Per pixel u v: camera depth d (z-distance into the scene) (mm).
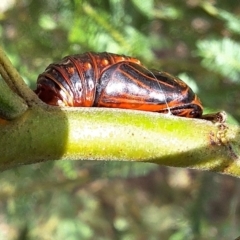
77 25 129
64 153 61
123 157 63
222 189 213
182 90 71
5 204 204
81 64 68
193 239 170
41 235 209
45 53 153
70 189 186
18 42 153
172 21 164
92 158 62
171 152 64
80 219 229
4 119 59
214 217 213
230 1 161
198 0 155
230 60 132
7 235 211
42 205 200
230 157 66
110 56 71
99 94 68
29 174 168
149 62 141
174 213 238
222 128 66
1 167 60
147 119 64
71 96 67
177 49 199
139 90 69
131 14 138
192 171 237
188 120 66
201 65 144
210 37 150
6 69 59
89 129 61
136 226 239
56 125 60
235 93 147
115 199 243
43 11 151
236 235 183
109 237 235
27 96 60
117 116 63
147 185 257
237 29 142
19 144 59
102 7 133
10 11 155
